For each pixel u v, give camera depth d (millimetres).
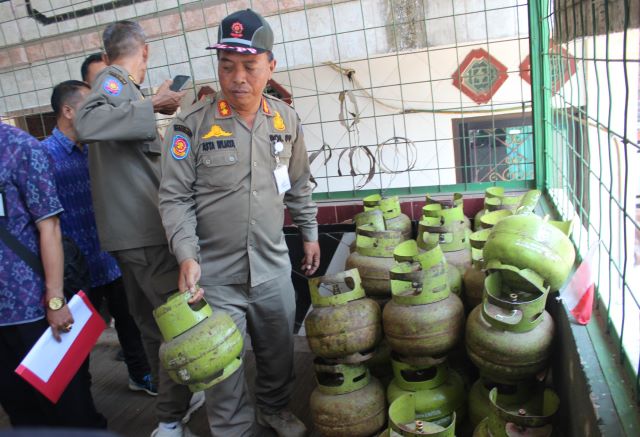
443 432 1610
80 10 3812
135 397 2854
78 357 2037
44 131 4035
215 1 3604
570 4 1986
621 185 1679
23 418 2201
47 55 3977
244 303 2094
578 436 1491
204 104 1972
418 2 3400
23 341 1981
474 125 4383
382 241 2357
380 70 4414
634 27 1245
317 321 2012
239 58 1829
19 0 3879
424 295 1909
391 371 2359
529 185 2955
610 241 1500
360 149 4422
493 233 1822
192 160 1947
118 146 2156
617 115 1718
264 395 2303
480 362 1772
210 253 2037
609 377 1363
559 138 2457
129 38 2209
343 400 2023
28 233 1946
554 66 2467
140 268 2242
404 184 4520
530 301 1672
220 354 1715
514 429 1610
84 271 2305
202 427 2477
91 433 339
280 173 2057
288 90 4566
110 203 2188
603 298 1671
